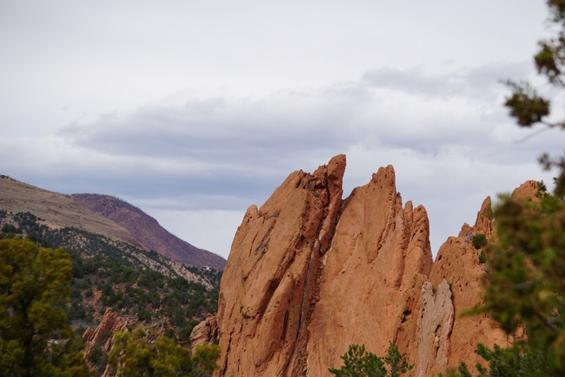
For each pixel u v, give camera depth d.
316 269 70.88
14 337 34.28
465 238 62.53
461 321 53.25
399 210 69.75
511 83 17.84
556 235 13.73
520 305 14.20
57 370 34.38
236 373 67.31
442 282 56.22
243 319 69.19
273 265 70.19
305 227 72.69
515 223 14.49
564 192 18.08
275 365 65.50
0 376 33.62
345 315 65.94
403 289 62.25
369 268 67.19
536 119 17.23
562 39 18.75
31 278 34.47
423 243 64.81
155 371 38.53
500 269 14.90
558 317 20.67
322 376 64.44
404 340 58.97
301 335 67.50
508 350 30.34
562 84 18.22
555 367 14.87
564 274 13.66
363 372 49.72
